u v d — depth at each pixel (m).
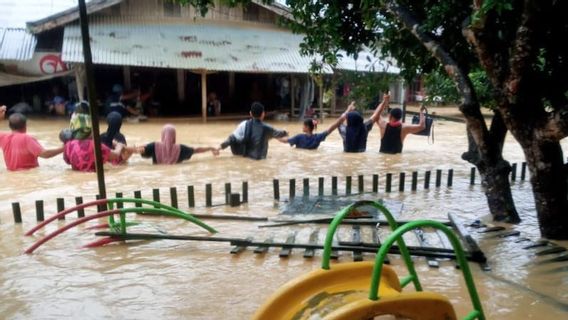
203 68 20.08
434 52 6.32
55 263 5.22
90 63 6.07
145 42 20.67
